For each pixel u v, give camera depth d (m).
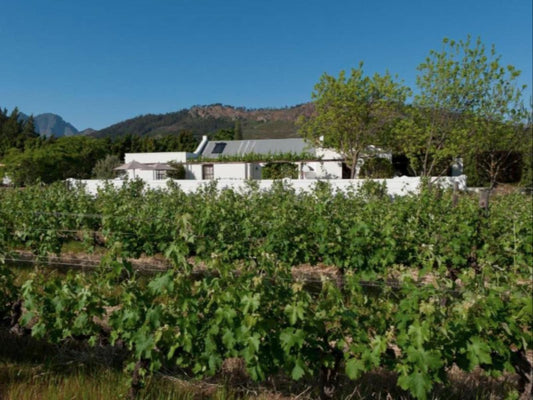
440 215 7.48
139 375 3.25
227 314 2.89
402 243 6.02
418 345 2.63
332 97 20.67
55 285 3.55
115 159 31.39
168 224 6.90
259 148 33.16
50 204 8.77
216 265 3.08
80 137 33.56
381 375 3.64
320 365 3.11
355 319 3.06
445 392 3.38
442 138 18.97
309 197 9.83
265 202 9.34
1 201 9.31
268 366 3.04
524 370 3.04
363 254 5.90
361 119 21.02
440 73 18.44
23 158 25.78
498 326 2.90
